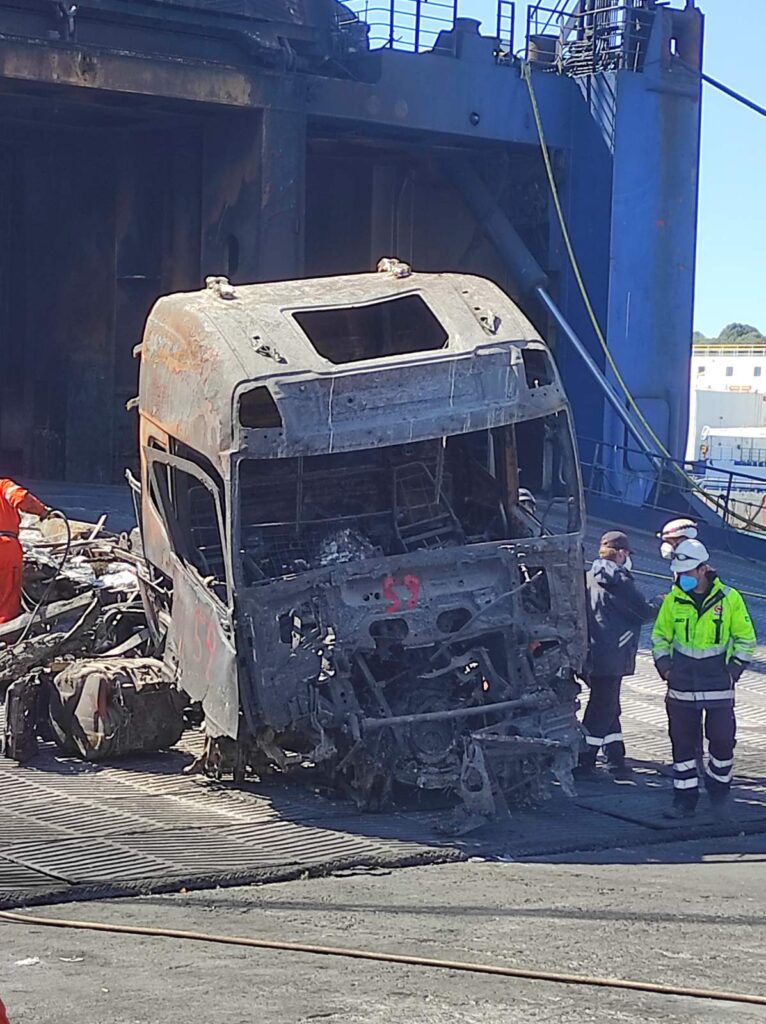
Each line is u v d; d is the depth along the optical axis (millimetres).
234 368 9562
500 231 28844
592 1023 5391
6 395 32281
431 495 11477
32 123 29094
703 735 10516
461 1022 5395
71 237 31484
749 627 10086
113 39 24734
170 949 6578
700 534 26484
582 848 9055
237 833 9086
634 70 28969
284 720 9289
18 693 11008
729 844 9336
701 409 77312
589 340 28922
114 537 17125
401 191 31375
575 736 9820
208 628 9906
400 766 9516
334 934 6895
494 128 28125
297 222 26016
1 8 23656
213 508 10992
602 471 28578
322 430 9461
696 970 6289
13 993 5812
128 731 10906
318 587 9438
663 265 28969
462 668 9906
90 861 8320
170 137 29828
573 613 9945
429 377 9750
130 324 30938
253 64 25812
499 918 7266
